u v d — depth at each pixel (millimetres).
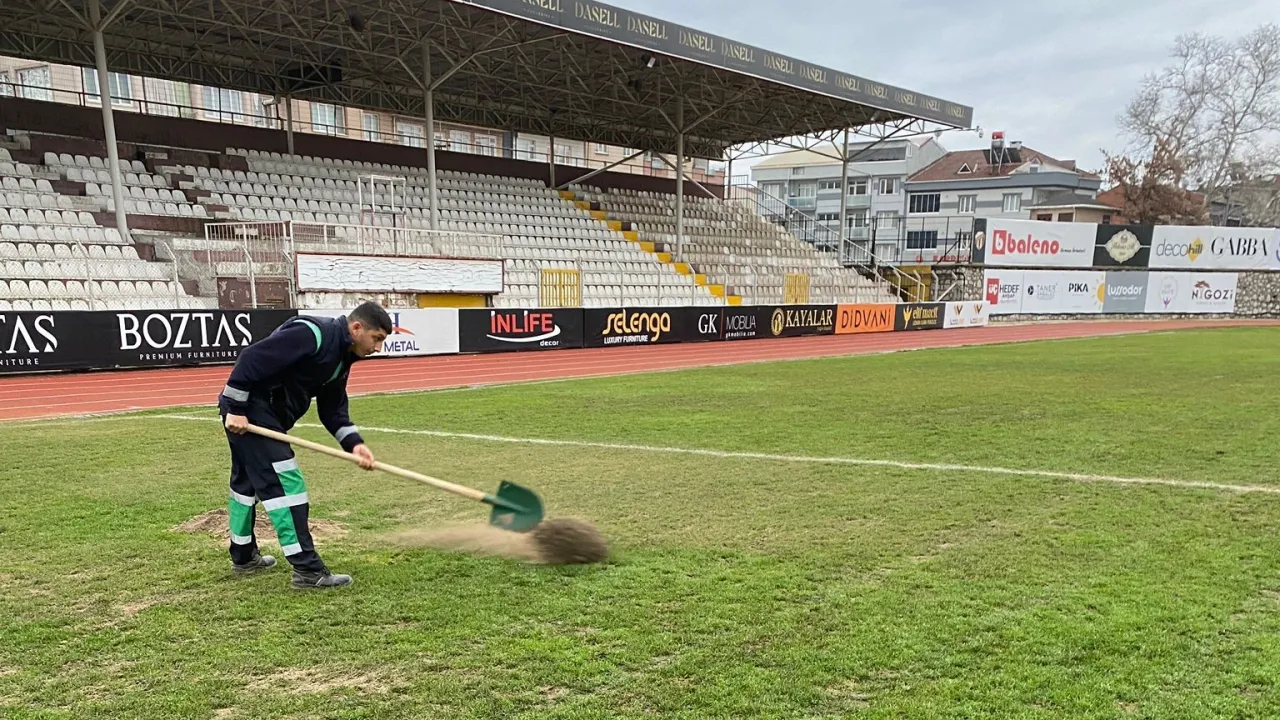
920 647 2957
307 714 2525
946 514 4793
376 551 4164
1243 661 2828
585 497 5289
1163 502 5020
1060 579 3662
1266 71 49094
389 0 18453
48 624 3219
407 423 8609
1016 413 8922
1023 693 2609
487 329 18281
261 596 3523
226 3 18578
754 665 2834
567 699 2609
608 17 18328
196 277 16953
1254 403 9508
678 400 10477
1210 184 52500
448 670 2816
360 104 25844
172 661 2895
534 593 3545
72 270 15703
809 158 68625
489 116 29125
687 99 28203
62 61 20203
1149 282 36625
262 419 3592
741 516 4797
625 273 25516
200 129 22469
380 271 18031
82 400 10844
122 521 4688
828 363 16453
